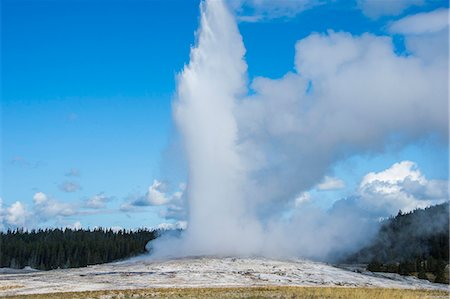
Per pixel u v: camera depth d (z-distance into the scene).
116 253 154.88
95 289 58.12
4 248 150.12
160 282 64.38
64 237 173.25
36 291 56.97
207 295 50.06
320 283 67.56
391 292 54.16
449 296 55.16
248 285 62.50
